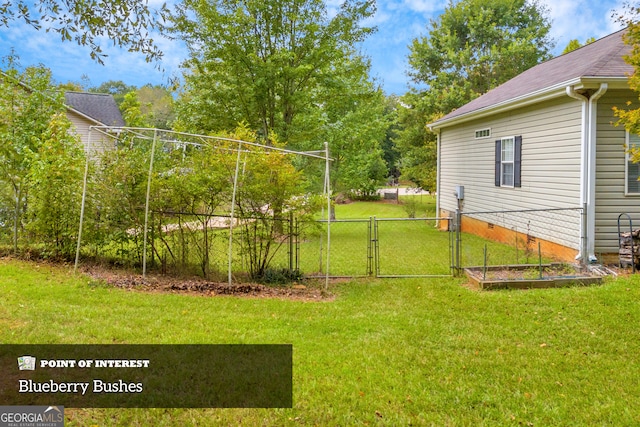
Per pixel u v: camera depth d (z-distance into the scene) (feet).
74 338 12.93
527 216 29.96
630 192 23.41
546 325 14.96
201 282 20.47
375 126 59.82
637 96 22.95
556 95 24.80
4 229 25.93
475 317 15.94
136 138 23.88
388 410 9.57
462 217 41.70
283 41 35.86
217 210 22.00
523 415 9.43
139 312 15.75
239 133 22.86
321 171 45.62
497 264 25.57
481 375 11.30
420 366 11.81
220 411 9.41
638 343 13.29
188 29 32.55
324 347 12.96
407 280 22.13
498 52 71.05
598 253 23.71
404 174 78.74
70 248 23.99
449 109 70.03
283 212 21.66
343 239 38.75
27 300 16.53
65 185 23.52
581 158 23.66
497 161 34.14
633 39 17.46
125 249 23.13
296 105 37.93
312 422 9.10
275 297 18.81
